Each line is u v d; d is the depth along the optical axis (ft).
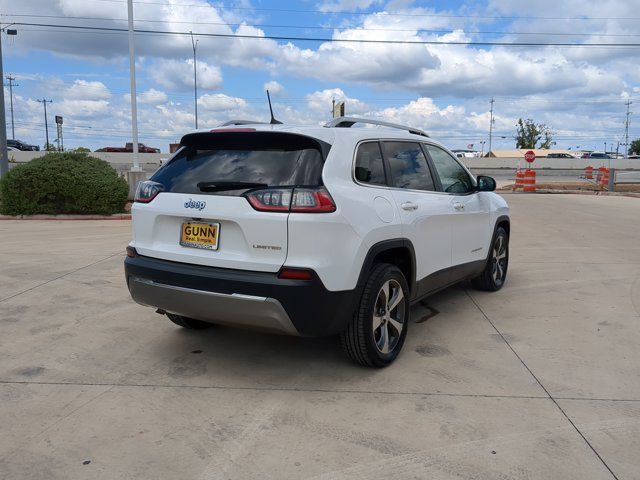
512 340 15.85
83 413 11.42
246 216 11.75
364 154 13.61
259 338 15.98
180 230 12.87
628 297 20.58
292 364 14.07
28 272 24.16
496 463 9.62
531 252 30.14
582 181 120.26
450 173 18.02
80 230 37.96
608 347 15.29
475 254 18.98
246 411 11.55
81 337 15.96
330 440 10.39
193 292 12.18
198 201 12.43
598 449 10.10
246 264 11.82
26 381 12.96
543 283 22.80
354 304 12.48
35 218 44.37
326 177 12.00
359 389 12.60
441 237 16.29
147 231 13.38
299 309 11.50
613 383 12.93
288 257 11.57
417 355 14.69
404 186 14.93
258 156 12.60
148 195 13.39
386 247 13.26
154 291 12.89
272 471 9.40
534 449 10.08
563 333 16.47
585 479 9.20
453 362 14.20
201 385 12.82
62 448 10.10
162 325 17.07
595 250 30.78
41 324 17.08
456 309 18.98
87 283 22.22
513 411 11.52
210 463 9.64
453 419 11.18
